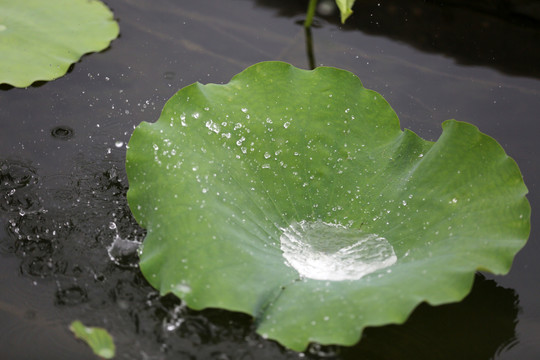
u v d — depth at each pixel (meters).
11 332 1.35
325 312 1.31
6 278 1.40
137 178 1.41
